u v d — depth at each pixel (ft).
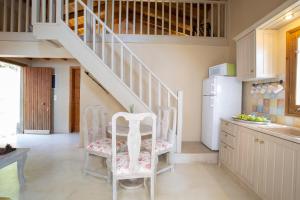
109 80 11.82
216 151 12.36
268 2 10.05
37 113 20.65
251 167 8.35
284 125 8.75
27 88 20.70
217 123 12.13
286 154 6.26
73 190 8.65
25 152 8.79
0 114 21.04
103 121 11.70
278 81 9.50
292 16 8.11
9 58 18.03
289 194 6.09
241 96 12.41
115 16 21.36
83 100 14.53
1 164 7.32
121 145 9.61
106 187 8.98
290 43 8.69
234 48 13.80
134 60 14.52
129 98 11.83
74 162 12.09
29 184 9.13
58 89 21.44
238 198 8.14
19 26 14.03
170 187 9.06
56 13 11.90
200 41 14.83
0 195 8.11
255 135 8.07
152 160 7.45
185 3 16.06
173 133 10.66
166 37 14.74
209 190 8.80
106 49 14.44
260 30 9.46
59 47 14.19
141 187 8.98
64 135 20.11
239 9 13.33
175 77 14.85
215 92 12.11
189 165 11.73
